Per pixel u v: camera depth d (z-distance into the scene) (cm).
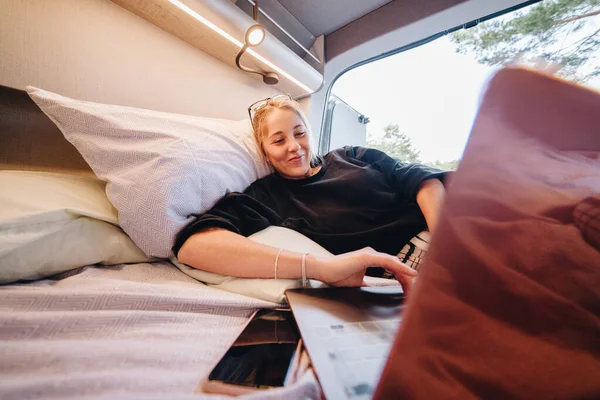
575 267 14
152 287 48
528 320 15
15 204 51
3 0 70
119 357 31
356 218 86
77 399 24
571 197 14
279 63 126
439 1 120
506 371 16
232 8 101
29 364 28
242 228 71
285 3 136
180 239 62
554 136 14
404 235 82
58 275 55
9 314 34
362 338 32
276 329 39
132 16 95
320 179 98
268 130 94
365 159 107
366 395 23
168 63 107
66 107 62
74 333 35
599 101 13
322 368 26
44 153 82
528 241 15
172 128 72
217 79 124
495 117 15
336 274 52
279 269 54
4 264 47
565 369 15
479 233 15
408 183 83
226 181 76
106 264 62
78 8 83
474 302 16
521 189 15
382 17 137
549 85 14
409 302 17
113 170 63
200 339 38
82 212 57
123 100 96
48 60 79
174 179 61
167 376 29
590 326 15
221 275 59
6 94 74
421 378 17
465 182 15
